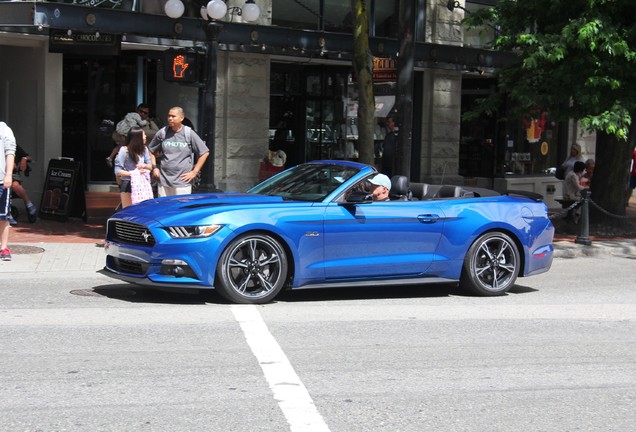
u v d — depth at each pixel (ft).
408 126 47.50
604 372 22.40
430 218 31.78
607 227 58.54
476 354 23.84
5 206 37.04
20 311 27.43
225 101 57.41
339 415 17.97
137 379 20.13
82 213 51.98
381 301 31.71
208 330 25.35
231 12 56.39
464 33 69.31
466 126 75.31
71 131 59.93
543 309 31.30
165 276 28.04
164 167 39.32
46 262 37.91
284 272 29.55
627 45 50.44
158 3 53.83
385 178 32.42
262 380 20.39
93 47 49.19
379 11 64.64
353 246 30.42
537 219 34.55
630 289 37.17
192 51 41.34
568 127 78.59
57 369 20.79
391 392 19.81
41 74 54.29
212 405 18.37
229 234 28.32
